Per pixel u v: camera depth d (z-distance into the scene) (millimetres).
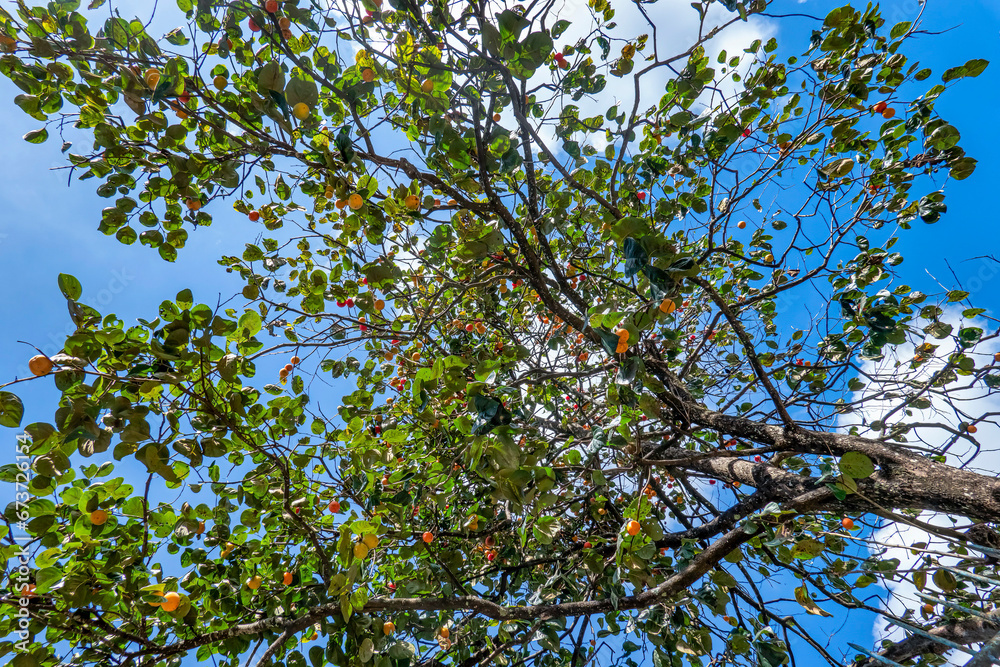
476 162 2721
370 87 2553
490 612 2773
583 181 3791
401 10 2650
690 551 2914
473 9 2529
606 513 4324
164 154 2658
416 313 4125
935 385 3354
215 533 2947
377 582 3668
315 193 3418
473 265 3717
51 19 2307
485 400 2078
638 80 2895
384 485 3359
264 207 3633
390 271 2826
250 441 2334
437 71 2412
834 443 2895
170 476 2137
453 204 2871
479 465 2074
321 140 2453
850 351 3639
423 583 3176
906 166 3348
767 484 3402
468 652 3480
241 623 2906
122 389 2096
